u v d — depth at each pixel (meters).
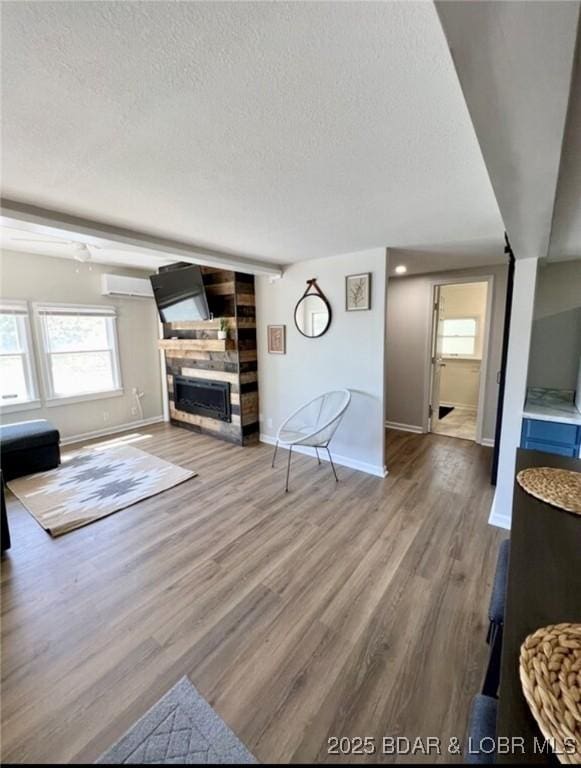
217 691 1.41
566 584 0.91
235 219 2.31
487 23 0.55
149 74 0.99
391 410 5.12
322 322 3.66
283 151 1.44
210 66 0.96
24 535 2.48
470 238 2.80
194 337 4.67
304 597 1.90
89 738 1.25
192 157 1.48
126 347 5.09
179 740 1.24
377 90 1.06
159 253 2.89
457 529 2.51
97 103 1.12
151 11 0.79
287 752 1.20
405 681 1.44
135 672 1.49
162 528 2.57
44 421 3.89
